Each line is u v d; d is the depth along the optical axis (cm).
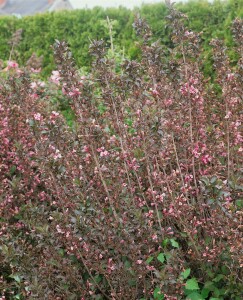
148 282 343
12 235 384
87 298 341
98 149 364
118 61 701
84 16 1176
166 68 399
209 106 425
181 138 378
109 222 345
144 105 366
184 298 335
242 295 325
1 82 502
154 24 949
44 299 315
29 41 1318
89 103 373
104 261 328
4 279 382
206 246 335
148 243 343
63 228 325
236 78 385
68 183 362
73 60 366
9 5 3120
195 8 874
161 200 353
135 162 368
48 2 2955
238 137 385
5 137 478
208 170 371
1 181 443
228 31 811
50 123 351
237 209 347
